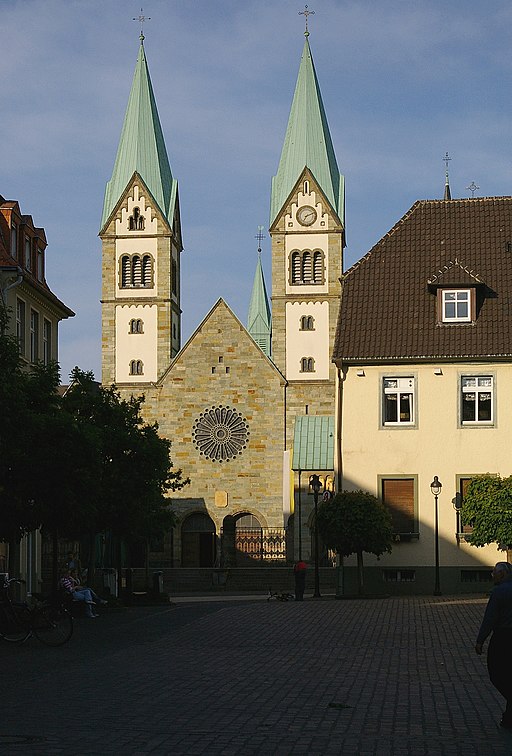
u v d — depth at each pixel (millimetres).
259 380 103562
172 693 18797
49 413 38562
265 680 20719
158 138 119625
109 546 72312
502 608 16078
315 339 112438
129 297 115688
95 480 37562
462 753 13734
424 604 43406
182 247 122375
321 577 80000
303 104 116938
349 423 54938
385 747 14031
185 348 104312
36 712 16547
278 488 102250
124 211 116812
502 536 47688
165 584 80562
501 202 60438
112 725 15336
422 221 60250
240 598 64250
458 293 55844
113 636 31234
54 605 28719
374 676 21391
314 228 114000
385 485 54562
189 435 103500
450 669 22547
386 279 57875
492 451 53969
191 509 102438
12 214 49281
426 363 54719
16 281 47250
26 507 35719
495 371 54250
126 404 54875
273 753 13461
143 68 120812
